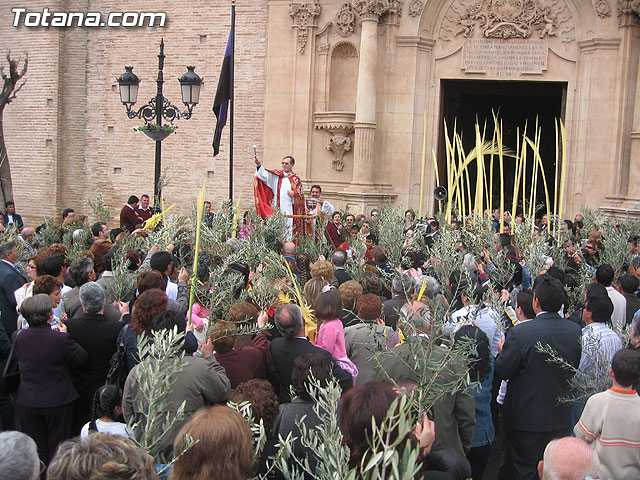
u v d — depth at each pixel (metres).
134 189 22.41
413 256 9.08
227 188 21.12
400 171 19.48
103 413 4.65
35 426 5.92
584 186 18.59
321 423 4.16
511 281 8.66
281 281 6.91
